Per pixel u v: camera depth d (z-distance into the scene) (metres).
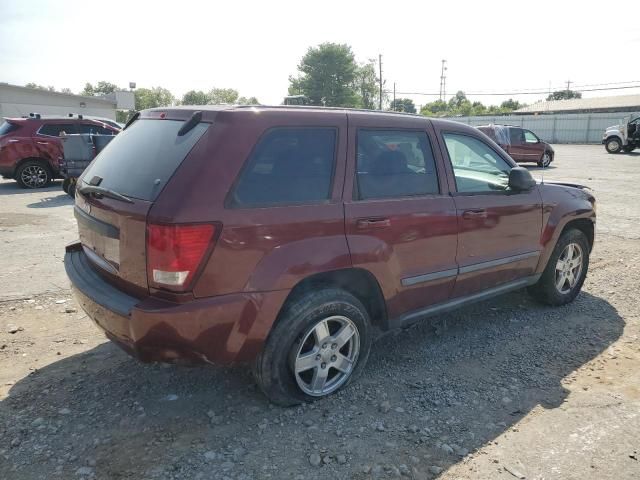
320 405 3.28
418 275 3.62
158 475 2.62
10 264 6.16
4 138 12.66
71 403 3.25
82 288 3.13
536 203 4.45
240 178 2.82
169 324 2.66
